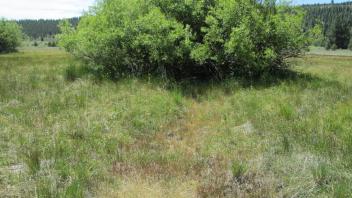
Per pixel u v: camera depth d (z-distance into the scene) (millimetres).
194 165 5930
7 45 51312
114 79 13609
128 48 13961
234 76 13398
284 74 13953
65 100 10312
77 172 5422
